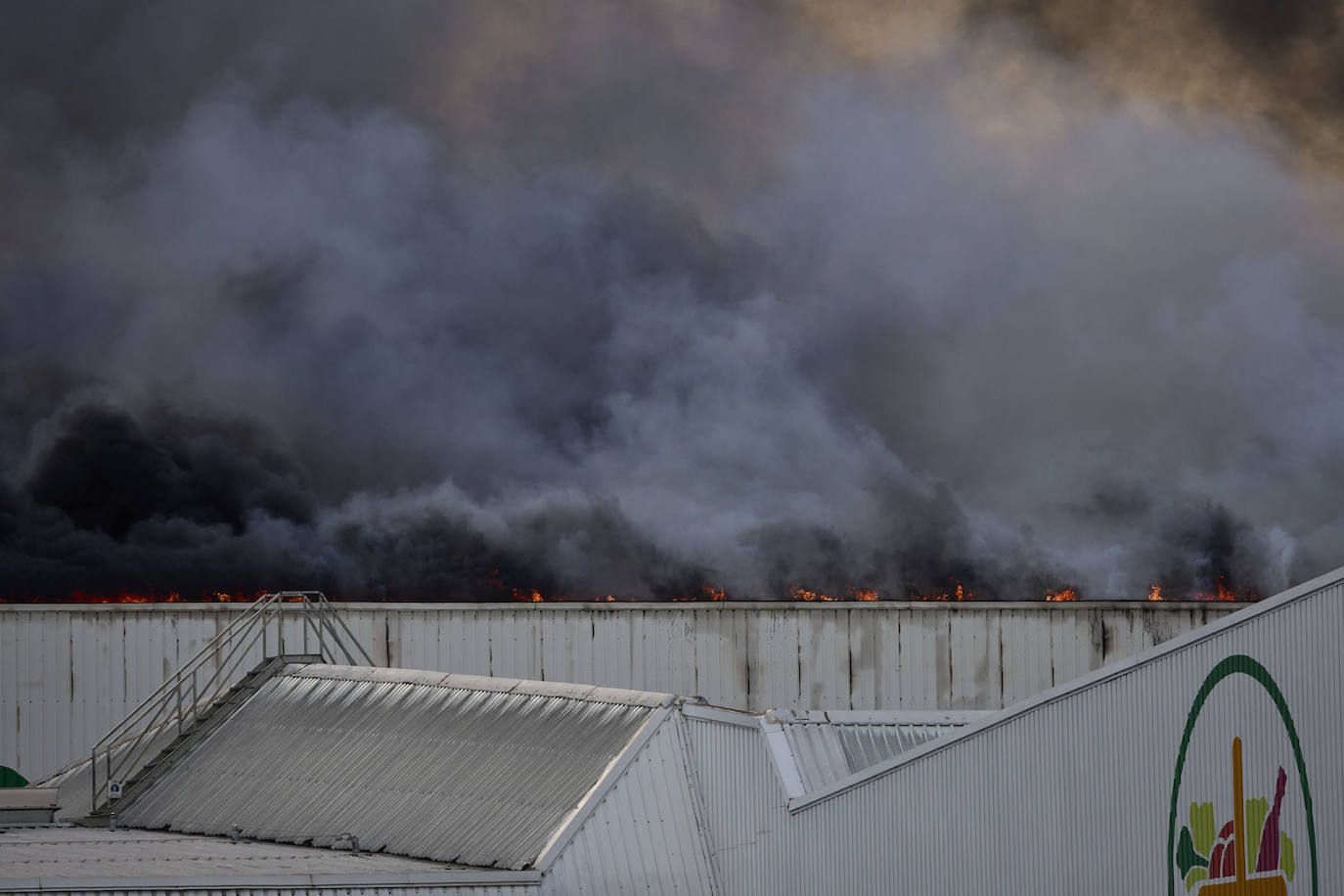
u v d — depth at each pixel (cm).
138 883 1833
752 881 2152
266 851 2314
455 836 2245
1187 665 1906
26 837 2506
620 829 2144
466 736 2508
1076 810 1941
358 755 2588
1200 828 1870
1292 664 1820
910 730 2250
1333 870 1753
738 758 2211
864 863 2058
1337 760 1769
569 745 2339
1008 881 1966
